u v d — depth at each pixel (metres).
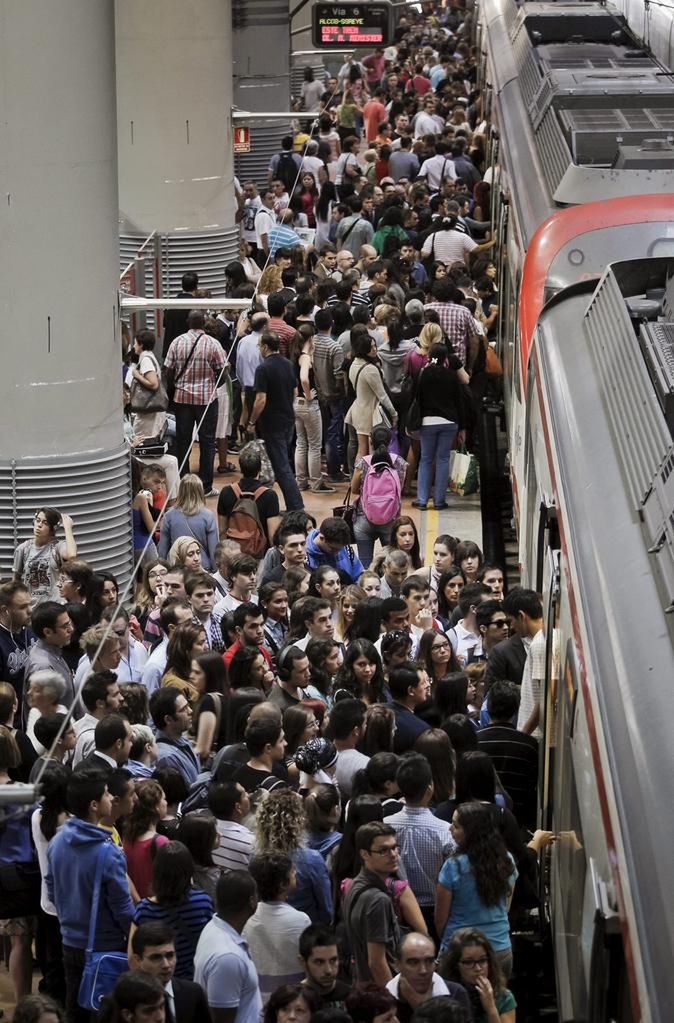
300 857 23.16
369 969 21.70
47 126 35.44
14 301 36.22
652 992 15.55
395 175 84.81
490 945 21.30
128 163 65.38
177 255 66.19
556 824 24.66
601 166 39.31
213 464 55.16
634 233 36.28
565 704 23.75
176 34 64.31
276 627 34.12
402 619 32.84
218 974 20.75
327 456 55.03
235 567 34.38
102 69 36.25
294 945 21.98
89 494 37.81
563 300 33.56
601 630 21.27
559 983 23.11
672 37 55.78
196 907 21.94
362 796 23.86
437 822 23.97
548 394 29.67
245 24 92.50
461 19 166.75
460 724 26.75
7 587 31.12
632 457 24.41
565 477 26.11
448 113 104.19
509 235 48.06
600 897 18.11
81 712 29.70
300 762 25.48
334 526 39.03
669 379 25.02
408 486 54.22
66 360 36.84
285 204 78.44
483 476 54.94
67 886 22.94
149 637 34.66
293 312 55.41
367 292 59.88
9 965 26.84
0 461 37.19
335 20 94.81
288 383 49.38
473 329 54.38
